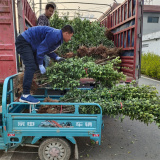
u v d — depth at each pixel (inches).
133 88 137.6
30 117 109.7
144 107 116.8
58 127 111.4
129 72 207.6
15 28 179.9
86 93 137.3
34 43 119.6
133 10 199.8
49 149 114.3
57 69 134.2
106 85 151.2
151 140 155.7
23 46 117.0
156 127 184.4
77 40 256.5
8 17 174.6
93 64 139.8
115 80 147.6
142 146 145.3
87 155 129.1
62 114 110.1
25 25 187.8
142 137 161.3
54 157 115.0
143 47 754.8
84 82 182.7
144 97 132.0
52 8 178.9
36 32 117.6
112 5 310.5
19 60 199.6
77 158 118.8
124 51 228.1
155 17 1000.9
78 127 111.8
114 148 141.6
